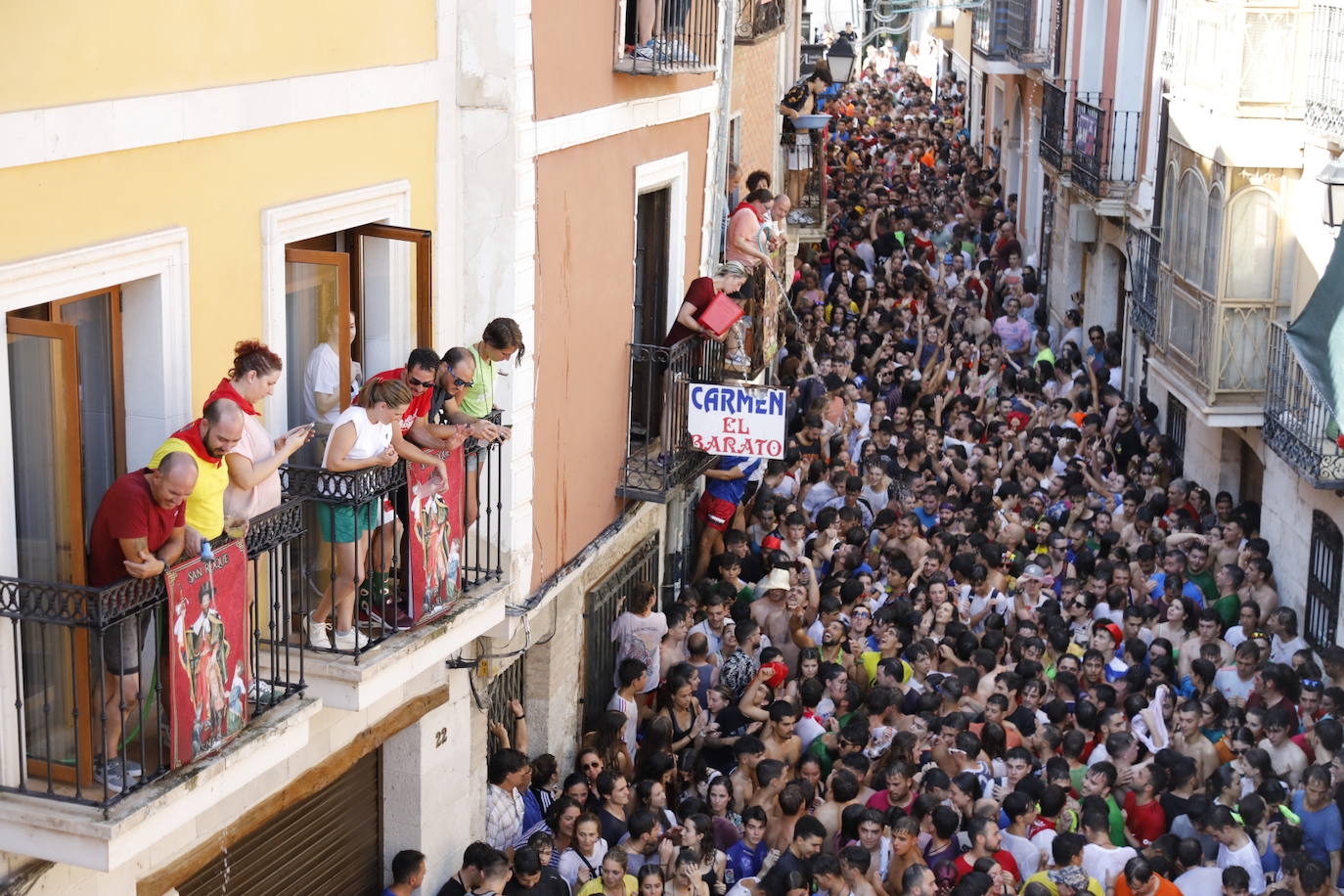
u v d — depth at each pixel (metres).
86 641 7.45
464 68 10.51
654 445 14.14
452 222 10.63
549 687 13.05
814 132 26.52
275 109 8.61
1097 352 25.55
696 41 14.17
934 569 15.66
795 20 30.97
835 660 14.62
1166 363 20.80
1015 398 22.53
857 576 16.02
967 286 29.44
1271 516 18.81
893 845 11.12
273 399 8.94
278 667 8.56
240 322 8.51
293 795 9.37
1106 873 11.04
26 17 6.92
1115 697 13.60
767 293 16.28
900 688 13.51
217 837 8.75
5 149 6.84
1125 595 15.53
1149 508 18.22
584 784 11.72
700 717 13.71
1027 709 13.21
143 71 7.64
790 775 12.80
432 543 9.63
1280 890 11.00
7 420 7.09
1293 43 17.83
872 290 28.73
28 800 7.12
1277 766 12.91
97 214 7.42
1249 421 18.86
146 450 8.05
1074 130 29.59
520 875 10.73
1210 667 14.34
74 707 7.12
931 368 23.17
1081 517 18.06
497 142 10.62
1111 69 28.41
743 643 14.31
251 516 8.01
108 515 7.12
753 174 16.92
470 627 10.11
